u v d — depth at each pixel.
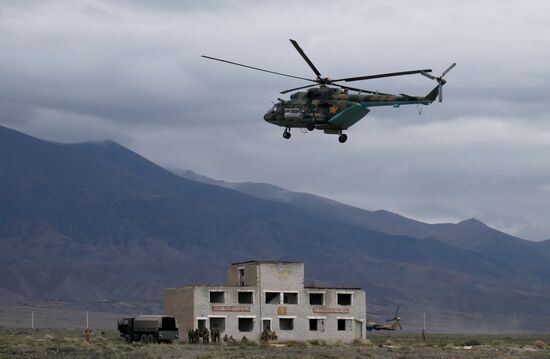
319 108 84.06
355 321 129.12
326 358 90.56
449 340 171.00
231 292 123.94
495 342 148.62
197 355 90.19
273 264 126.56
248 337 123.81
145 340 110.50
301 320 126.44
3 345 99.88
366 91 84.69
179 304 125.06
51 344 104.19
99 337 132.88
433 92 83.81
